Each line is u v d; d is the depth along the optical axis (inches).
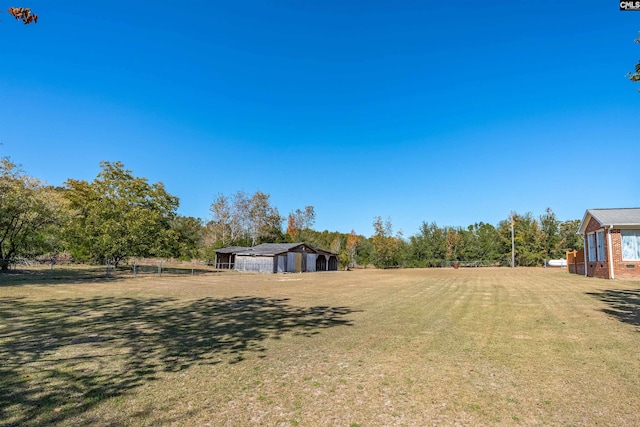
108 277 864.9
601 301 452.4
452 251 2020.2
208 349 248.7
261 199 2345.0
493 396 166.9
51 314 378.6
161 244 1085.1
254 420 144.3
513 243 1877.5
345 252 2137.1
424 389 175.9
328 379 190.2
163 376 195.2
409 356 230.2
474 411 151.7
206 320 353.4
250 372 201.6
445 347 250.4
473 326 318.7
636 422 140.9
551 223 1911.9
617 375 191.6
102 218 1008.2
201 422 142.6
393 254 2030.0
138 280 820.0
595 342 256.8
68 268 1111.6
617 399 161.9
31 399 164.4
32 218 873.5
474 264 1962.4
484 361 218.5
